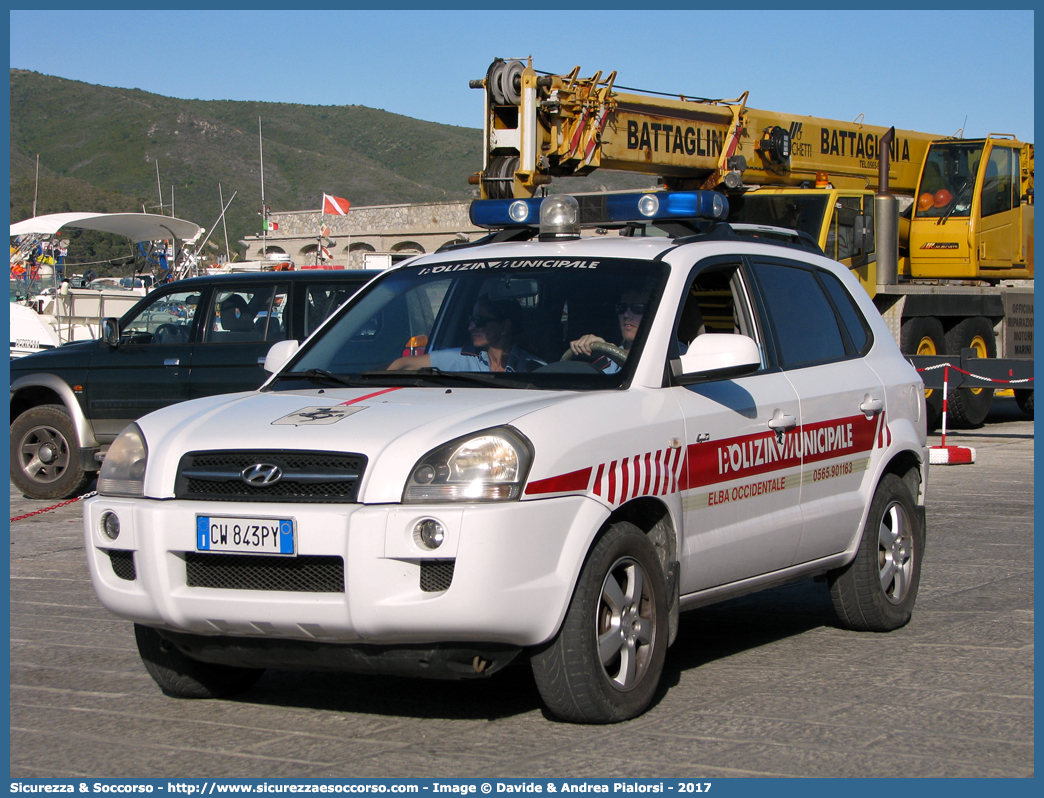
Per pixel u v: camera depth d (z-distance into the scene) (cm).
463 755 439
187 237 2827
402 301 580
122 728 481
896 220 1714
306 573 439
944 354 1798
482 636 429
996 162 1892
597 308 533
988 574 780
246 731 475
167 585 455
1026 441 1627
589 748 444
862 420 622
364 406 480
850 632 638
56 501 1184
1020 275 1955
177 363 1105
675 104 1541
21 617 688
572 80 1434
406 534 426
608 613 469
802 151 1720
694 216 609
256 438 461
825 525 591
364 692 529
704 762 428
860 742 450
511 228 663
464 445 438
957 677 541
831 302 646
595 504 458
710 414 524
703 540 519
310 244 5969
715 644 611
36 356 1174
